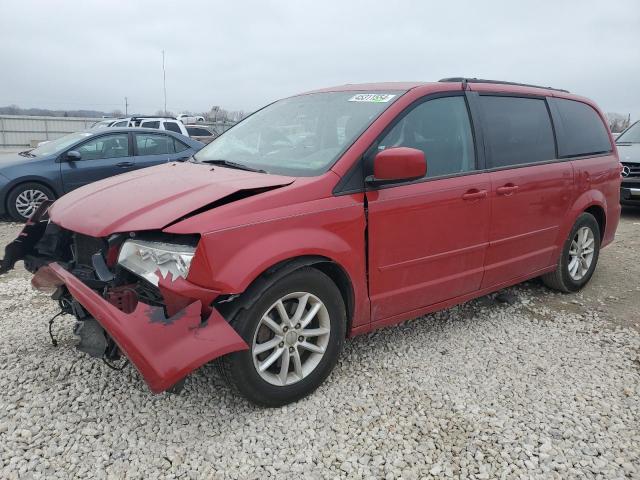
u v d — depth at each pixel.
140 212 2.91
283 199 2.96
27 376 3.31
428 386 3.35
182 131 17.53
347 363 3.61
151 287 2.84
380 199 3.30
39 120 35.66
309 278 3.01
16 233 7.71
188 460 2.63
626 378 3.53
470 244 3.88
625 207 10.77
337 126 3.59
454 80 4.09
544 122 4.62
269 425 2.90
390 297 3.48
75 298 2.86
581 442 2.84
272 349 3.01
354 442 2.80
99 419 2.92
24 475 2.49
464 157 3.87
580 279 5.14
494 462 2.68
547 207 4.50
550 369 3.62
